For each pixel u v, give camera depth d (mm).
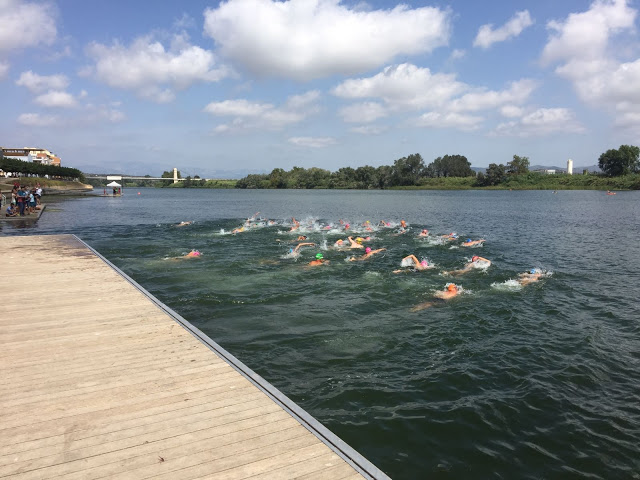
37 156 158750
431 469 5414
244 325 10289
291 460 4055
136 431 4477
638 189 109625
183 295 12703
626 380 7750
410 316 11086
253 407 5016
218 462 3998
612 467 5484
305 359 8477
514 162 135625
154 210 49406
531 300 12562
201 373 5914
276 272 15750
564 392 7316
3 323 7914
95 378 5715
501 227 31719
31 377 5715
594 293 13344
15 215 34906
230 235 26062
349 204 62312
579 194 94750
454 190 129375
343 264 17203
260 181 171000
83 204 59344
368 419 6461
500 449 5816
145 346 6867
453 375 7879
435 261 18000
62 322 8000
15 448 4133
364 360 8469
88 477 3740
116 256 18891
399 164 142500
